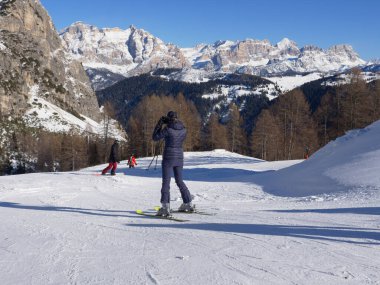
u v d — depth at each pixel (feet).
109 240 15.79
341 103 188.03
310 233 17.06
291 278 10.93
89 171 91.35
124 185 51.55
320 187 44.21
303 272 11.44
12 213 25.27
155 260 12.65
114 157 66.90
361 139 59.41
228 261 12.52
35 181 51.52
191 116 259.19
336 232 17.28
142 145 252.42
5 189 41.63
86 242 15.40
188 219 21.84
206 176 78.33
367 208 26.35
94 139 289.12
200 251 13.79
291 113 207.00
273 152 215.72
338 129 182.70
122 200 34.68
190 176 78.28
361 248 14.26
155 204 31.42
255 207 29.76
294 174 55.62
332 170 49.26
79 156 234.38
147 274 11.21
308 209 27.55
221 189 49.06
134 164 117.91
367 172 43.55
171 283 10.46
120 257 13.08
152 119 241.96
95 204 31.17
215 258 12.87
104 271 11.53
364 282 10.66
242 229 18.17
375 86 185.78
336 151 59.47
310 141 196.95
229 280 10.71
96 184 50.65
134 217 23.02
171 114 23.68
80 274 11.28
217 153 168.86
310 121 204.85
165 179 23.24
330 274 11.28
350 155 53.78
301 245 14.67
